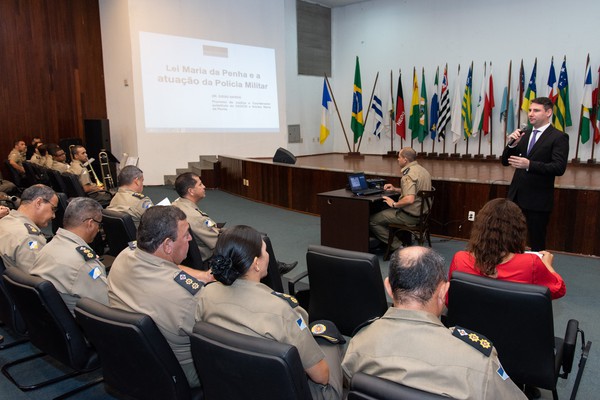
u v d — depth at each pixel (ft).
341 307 6.65
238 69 29.19
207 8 27.50
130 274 5.13
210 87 28.09
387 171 24.61
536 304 4.74
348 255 6.29
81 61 27.40
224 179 26.23
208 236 9.04
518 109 28.25
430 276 3.40
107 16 27.02
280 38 31.04
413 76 33.12
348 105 37.52
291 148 35.01
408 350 3.25
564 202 13.66
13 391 6.77
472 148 31.07
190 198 9.40
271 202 22.20
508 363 5.23
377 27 34.88
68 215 6.19
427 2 32.09
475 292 5.04
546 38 27.63
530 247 11.57
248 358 3.46
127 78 26.05
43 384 6.83
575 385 5.71
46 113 26.48
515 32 28.68
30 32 25.52
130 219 8.71
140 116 25.99
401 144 34.65
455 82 31.40
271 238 15.85
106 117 28.55
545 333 4.88
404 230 13.55
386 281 3.67
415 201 13.03
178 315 4.91
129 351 4.45
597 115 25.44
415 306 3.42
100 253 11.29
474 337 3.27
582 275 11.82
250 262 4.28
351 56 36.70
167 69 26.48
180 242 5.35
